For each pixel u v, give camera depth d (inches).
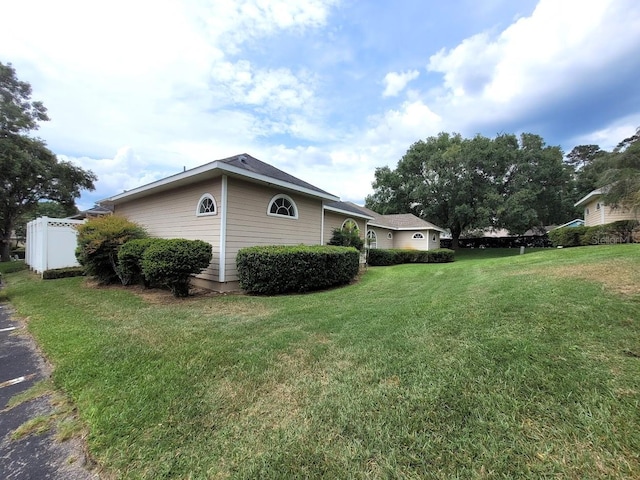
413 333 134.0
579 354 98.4
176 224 326.3
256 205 298.0
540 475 56.7
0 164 563.8
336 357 114.7
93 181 773.9
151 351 125.9
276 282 251.4
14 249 1060.5
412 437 68.6
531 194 803.4
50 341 142.8
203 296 248.7
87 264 317.1
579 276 205.3
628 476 55.2
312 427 74.3
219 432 74.2
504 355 102.3
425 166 935.7
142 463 65.8
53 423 82.5
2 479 63.1
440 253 657.6
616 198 337.7
